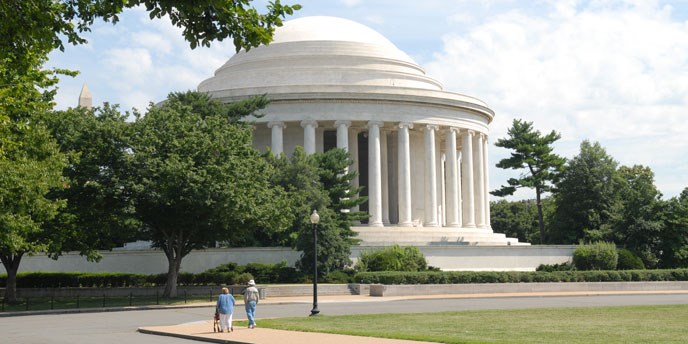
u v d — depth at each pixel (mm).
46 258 75312
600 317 41750
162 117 58625
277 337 32531
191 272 74375
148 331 37031
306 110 89062
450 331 34156
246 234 65500
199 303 56438
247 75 95250
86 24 21672
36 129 49000
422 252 78312
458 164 100875
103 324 41938
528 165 105625
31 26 21375
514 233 139000
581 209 91750
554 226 94562
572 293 66312
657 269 77875
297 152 75125
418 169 95438
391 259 71438
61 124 58875
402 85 95375
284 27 99625
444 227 91312
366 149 98250
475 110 96625
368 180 91375
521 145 104000
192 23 19562
